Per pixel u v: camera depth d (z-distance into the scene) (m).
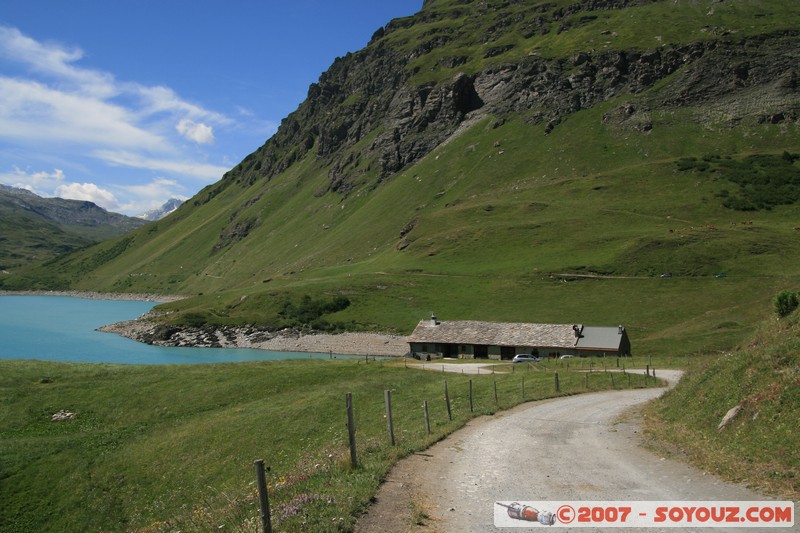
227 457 37.09
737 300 111.94
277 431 40.19
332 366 64.69
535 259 157.38
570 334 90.69
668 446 21.78
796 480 15.12
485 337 97.50
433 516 14.13
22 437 44.22
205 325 148.62
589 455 21.27
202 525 16.58
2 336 151.00
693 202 175.62
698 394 26.00
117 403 52.28
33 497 34.12
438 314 134.38
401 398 46.03
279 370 62.22
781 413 18.66
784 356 22.12
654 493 15.79
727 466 17.42
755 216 163.50
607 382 49.38
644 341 92.38
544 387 46.00
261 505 12.34
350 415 18.48
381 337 127.44
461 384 50.66
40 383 57.19
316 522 13.17
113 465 38.12
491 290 143.75
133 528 29.59
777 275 121.75
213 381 57.97
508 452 22.02
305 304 151.12
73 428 46.97
